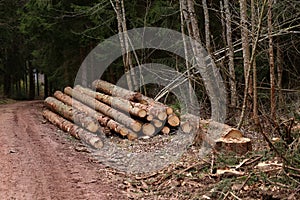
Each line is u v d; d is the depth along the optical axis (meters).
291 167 5.46
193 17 9.95
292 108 9.69
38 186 6.19
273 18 10.87
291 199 4.85
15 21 24.86
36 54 21.17
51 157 8.12
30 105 20.98
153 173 7.09
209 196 5.46
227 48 11.07
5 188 6.07
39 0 17.30
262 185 5.36
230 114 10.14
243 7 8.89
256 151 6.73
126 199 5.70
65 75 20.09
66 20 18.12
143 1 16.22
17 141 9.65
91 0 17.42
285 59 13.52
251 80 8.84
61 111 11.95
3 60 29.02
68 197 5.70
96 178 6.72
